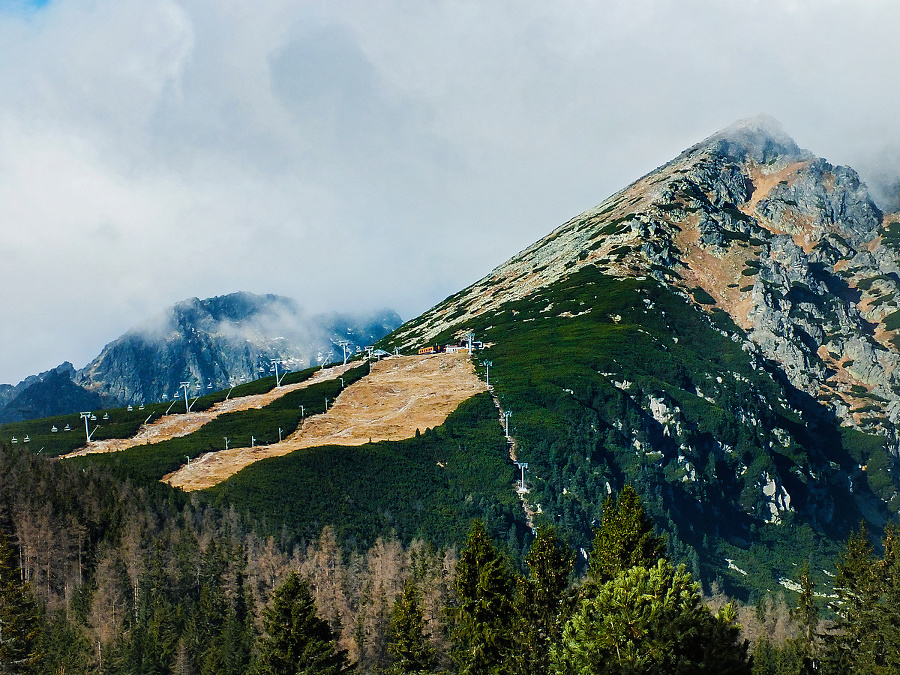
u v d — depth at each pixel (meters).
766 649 143.00
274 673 84.75
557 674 59.88
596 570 79.00
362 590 151.50
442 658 114.81
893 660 92.75
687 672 51.88
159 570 158.12
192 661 134.25
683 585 56.69
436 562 153.25
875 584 102.06
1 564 124.31
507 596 81.69
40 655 112.69
